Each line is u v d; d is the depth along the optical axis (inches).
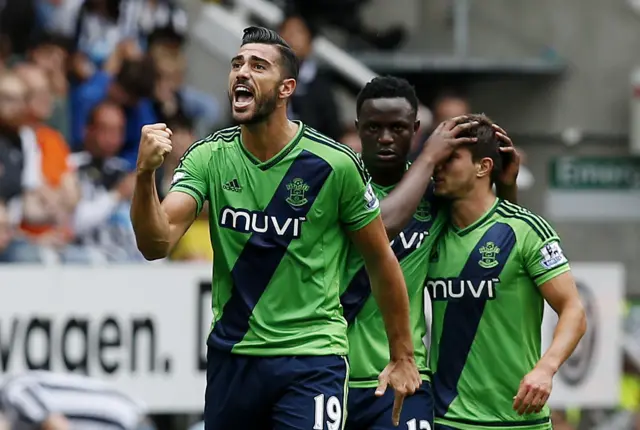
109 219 1266.0
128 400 1080.8
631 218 1764.3
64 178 1246.3
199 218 1283.2
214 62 1544.0
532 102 1796.3
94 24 1406.3
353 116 1596.9
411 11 1754.4
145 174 621.0
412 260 788.6
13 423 1048.8
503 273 780.6
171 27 1405.0
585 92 1808.6
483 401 783.7
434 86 1764.3
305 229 680.4
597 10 1804.9
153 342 1090.7
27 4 1337.4
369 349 784.9
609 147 1820.9
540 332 796.6
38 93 1241.4
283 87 670.5
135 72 1338.6
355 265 779.4
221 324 692.7
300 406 680.4
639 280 1785.2
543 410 791.1
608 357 1242.6
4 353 1055.6
